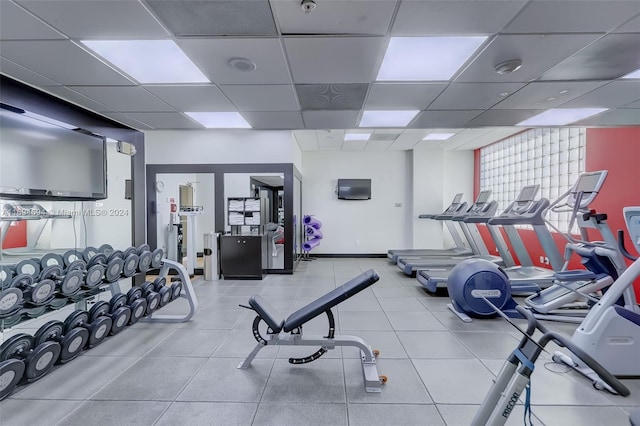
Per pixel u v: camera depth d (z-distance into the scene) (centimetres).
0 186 257
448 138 672
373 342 309
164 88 310
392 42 231
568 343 105
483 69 273
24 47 233
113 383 240
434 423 195
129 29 212
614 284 249
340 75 284
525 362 126
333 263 750
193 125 441
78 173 331
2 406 212
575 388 229
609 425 192
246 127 459
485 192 595
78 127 339
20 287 236
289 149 610
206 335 329
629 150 420
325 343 253
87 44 231
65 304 272
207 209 774
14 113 269
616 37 224
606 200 449
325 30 215
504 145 688
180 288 393
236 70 274
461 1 185
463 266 385
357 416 201
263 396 223
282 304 433
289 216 622
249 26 210
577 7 191
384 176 823
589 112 385
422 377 246
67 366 264
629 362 234
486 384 237
